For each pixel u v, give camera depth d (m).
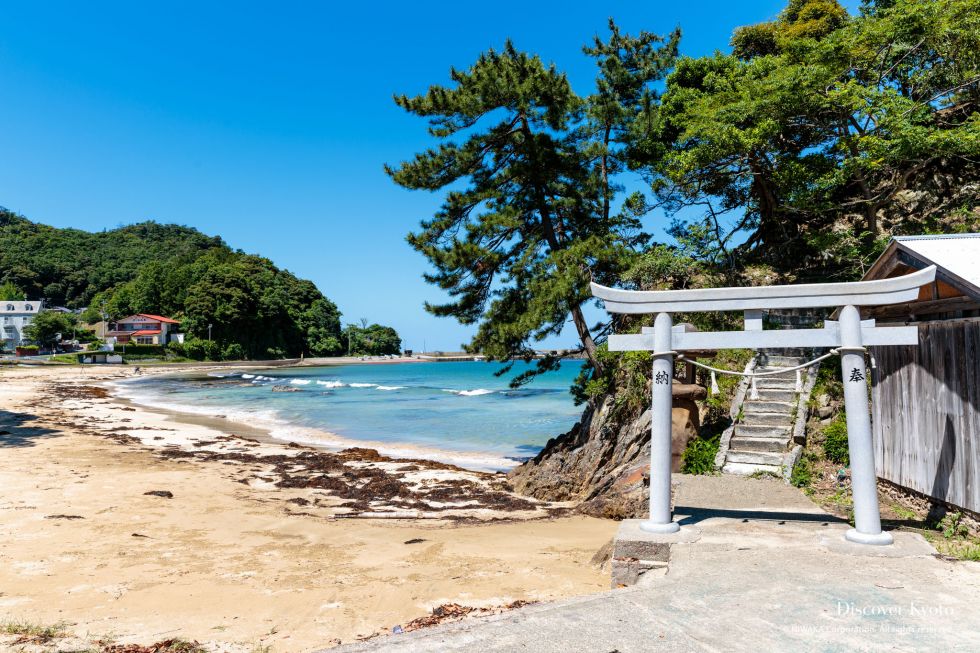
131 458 18.00
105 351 103.94
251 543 9.53
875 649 3.75
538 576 7.89
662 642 3.89
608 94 20.03
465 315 18.69
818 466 9.59
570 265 16.17
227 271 117.88
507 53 17.64
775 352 13.63
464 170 18.28
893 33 15.30
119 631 5.84
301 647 5.63
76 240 174.38
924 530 7.07
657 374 6.25
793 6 25.44
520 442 25.61
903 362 8.38
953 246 7.24
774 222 20.28
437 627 4.29
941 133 13.54
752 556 5.46
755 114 16.62
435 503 13.86
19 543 8.80
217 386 62.28
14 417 28.50
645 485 11.37
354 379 79.06
